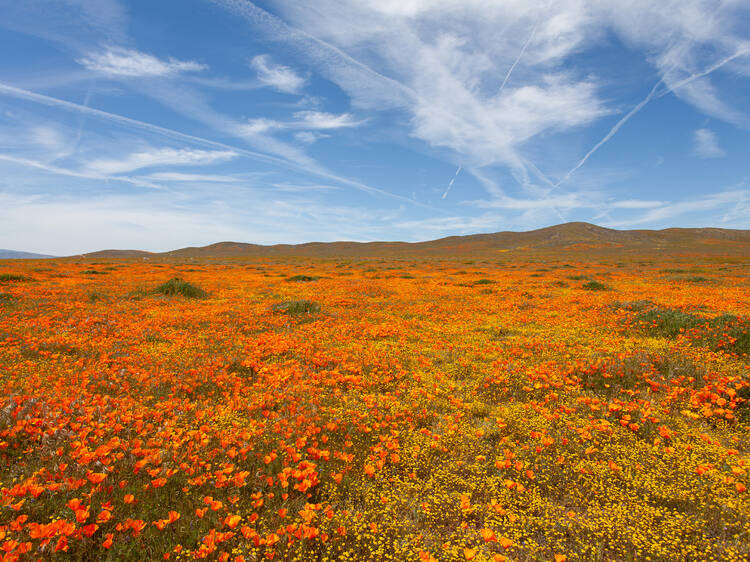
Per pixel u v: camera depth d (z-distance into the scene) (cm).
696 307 1570
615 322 1355
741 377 696
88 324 1227
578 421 578
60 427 480
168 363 859
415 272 4844
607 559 332
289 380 759
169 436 487
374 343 1113
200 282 3138
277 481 420
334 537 348
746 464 454
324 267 6244
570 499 413
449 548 335
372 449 492
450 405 661
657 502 407
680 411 612
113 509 357
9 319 1249
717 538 349
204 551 306
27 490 359
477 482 440
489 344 1070
